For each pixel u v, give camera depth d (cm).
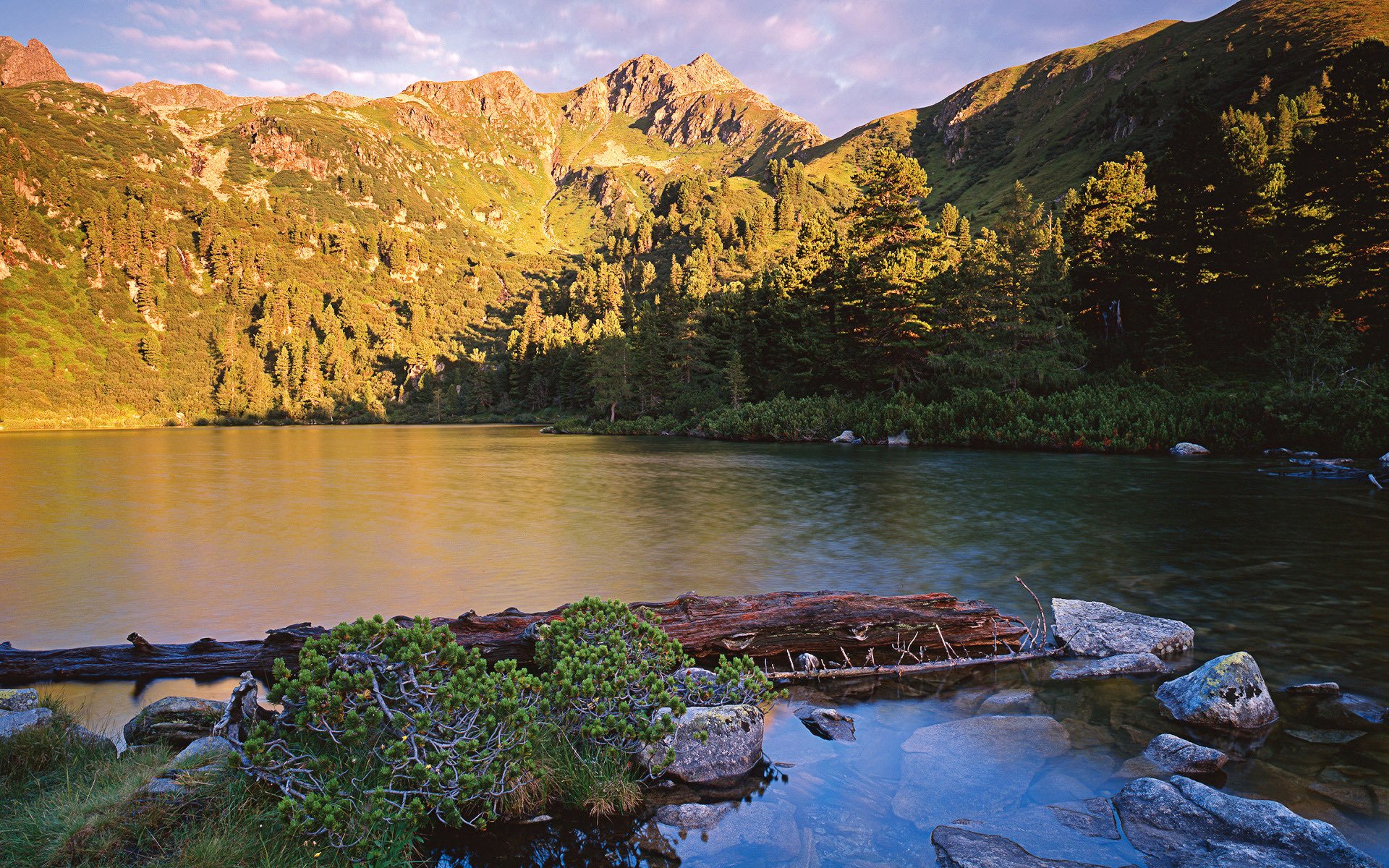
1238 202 6134
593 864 542
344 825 534
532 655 930
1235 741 729
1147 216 7031
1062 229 10875
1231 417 4509
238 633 1250
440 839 583
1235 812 562
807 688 927
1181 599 1334
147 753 669
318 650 675
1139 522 2214
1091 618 1115
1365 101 5238
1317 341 4391
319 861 512
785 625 1030
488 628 962
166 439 9894
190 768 609
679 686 824
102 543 2122
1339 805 600
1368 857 504
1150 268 6700
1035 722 783
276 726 627
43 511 2838
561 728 711
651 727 690
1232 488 2952
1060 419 5188
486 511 2764
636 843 571
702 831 585
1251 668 798
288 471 4716
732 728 714
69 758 648
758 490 3281
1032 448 5256
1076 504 2616
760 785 668
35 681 975
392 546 2041
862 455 5203
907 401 6725
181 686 959
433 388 19350
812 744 755
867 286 7781
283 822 530
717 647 1005
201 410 17575
